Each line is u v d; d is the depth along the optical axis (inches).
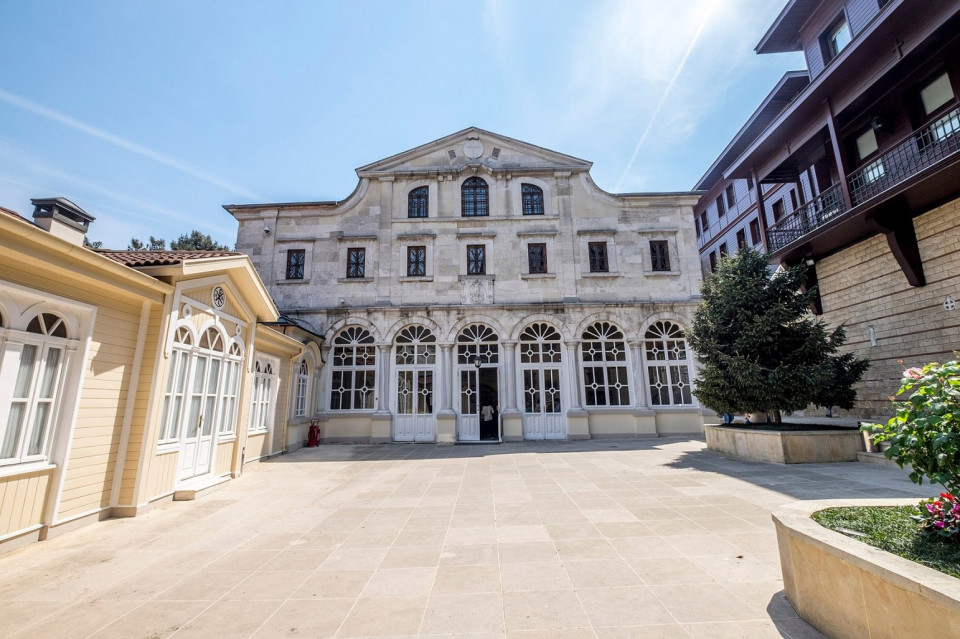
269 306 417.1
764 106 713.0
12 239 194.4
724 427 461.4
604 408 650.2
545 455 489.4
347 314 669.9
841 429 397.4
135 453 272.1
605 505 270.4
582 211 719.1
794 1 538.0
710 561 179.5
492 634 129.6
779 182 644.1
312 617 142.9
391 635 130.9
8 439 205.2
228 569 184.7
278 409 517.7
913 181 378.0
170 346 293.0
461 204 719.7
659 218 717.3
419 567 182.7
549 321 671.8
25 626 139.1
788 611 138.8
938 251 414.3
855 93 450.9
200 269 304.7
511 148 743.7
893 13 387.2
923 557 117.2
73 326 239.9
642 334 669.3
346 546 210.8
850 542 124.7
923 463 134.3
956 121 401.4
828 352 426.6
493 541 211.8
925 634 95.0
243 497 312.5
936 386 131.9
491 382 682.8
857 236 495.5
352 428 636.1
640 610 141.2
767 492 287.0
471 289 686.5
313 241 702.5
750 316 436.5
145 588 166.7
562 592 155.6
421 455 511.5
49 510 222.4
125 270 250.2
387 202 716.7
